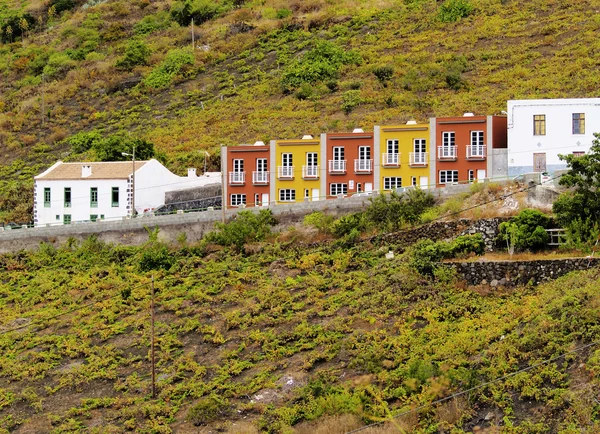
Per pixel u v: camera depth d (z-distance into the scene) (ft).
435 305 333.83
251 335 347.97
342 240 401.49
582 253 345.51
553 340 282.36
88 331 381.40
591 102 435.53
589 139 434.30
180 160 611.88
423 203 403.75
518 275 338.54
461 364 288.92
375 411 279.08
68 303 411.95
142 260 429.79
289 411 291.99
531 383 268.82
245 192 488.44
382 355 310.24
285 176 481.46
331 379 305.32
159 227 456.04
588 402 252.21
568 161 359.25
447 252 362.12
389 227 397.39
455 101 640.17
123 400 323.78
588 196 354.13
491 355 289.12
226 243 427.74
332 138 476.13
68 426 311.27
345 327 336.90
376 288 358.23
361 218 408.05
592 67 655.35
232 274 401.29
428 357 302.25
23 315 409.28
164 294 399.24
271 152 485.56
